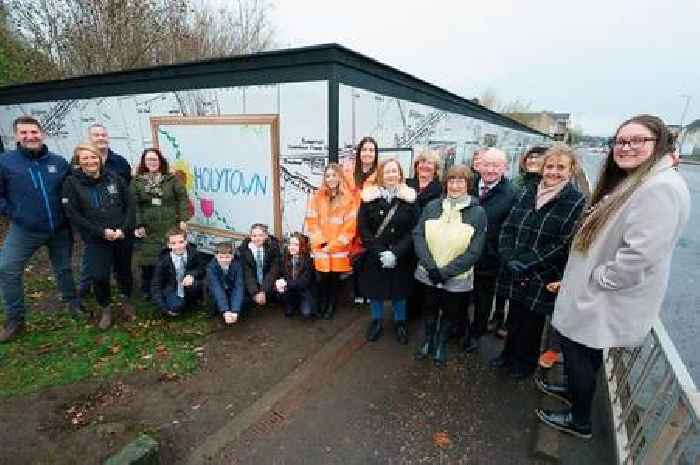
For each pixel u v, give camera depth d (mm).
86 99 5945
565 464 2275
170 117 5031
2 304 4141
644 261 1822
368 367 3201
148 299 4379
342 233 3697
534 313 2865
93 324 3805
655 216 1794
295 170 4172
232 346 3492
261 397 2812
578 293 2129
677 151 1899
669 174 1821
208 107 4660
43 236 3535
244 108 4395
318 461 2273
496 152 3295
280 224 4445
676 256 8945
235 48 12711
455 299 3174
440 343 3270
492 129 10672
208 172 4883
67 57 9617
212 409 2682
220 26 12461
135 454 2002
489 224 3275
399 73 4863
